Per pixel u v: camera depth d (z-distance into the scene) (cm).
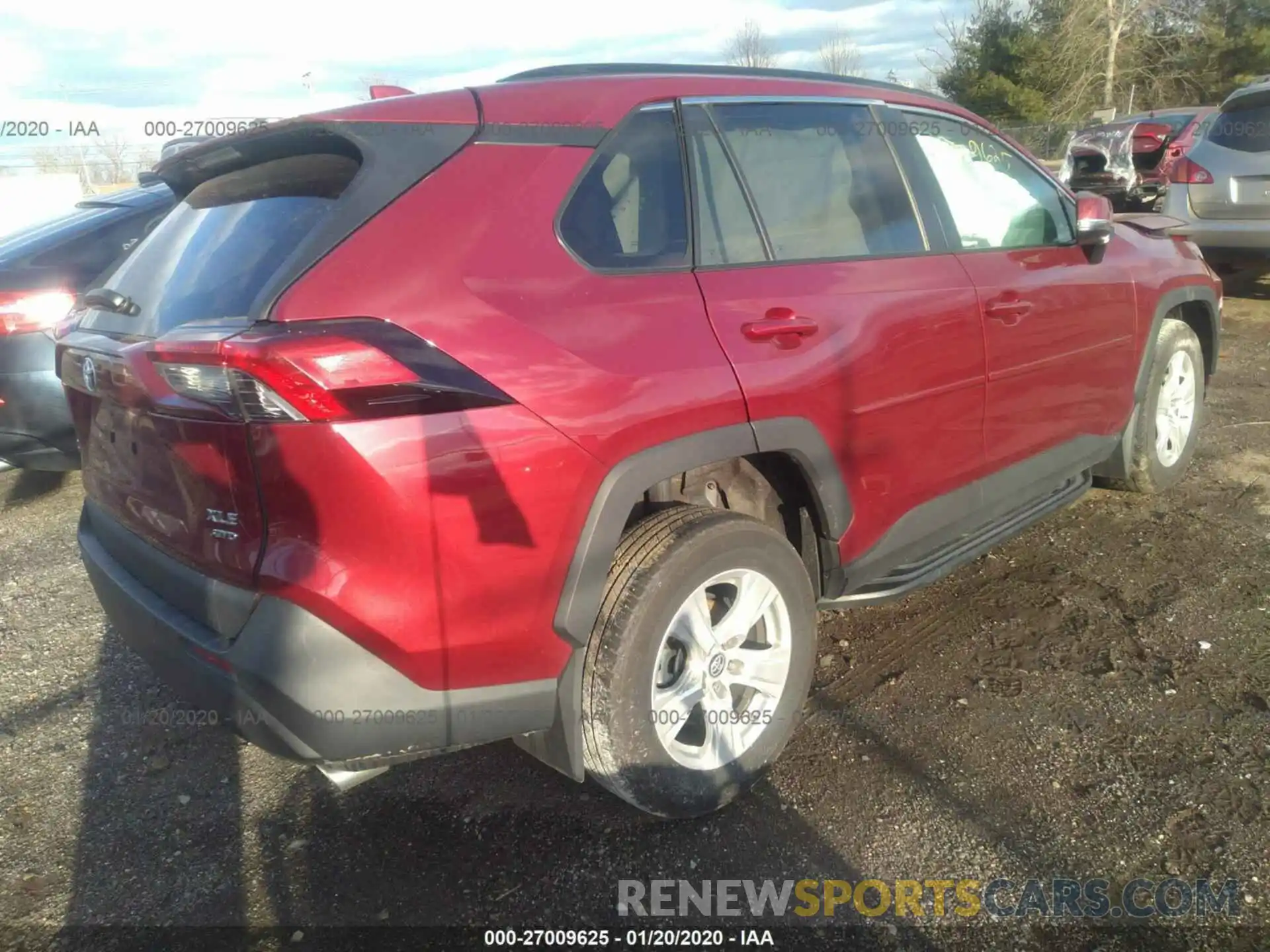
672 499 262
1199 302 464
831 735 291
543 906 231
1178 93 3375
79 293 479
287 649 192
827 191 289
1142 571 384
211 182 268
